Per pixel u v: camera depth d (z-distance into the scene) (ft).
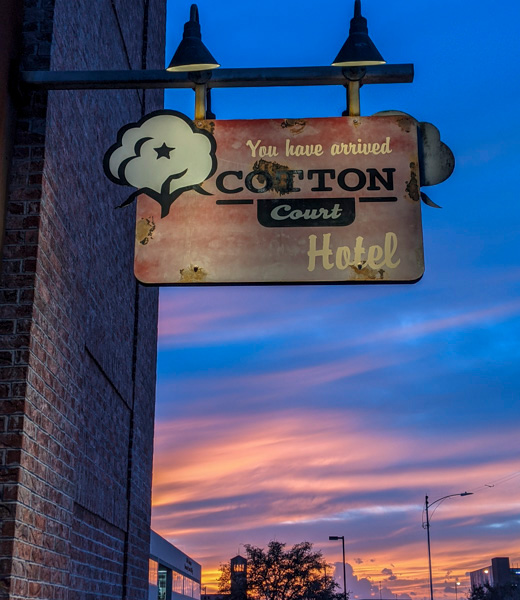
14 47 19.74
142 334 35.37
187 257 19.29
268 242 19.31
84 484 24.39
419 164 19.72
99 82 19.61
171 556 142.61
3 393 17.72
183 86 20.15
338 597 204.23
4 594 16.34
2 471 17.15
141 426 35.06
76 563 23.80
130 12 33.78
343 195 19.52
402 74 19.98
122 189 30.48
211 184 19.65
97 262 25.96
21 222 18.98
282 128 19.94
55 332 20.36
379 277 19.10
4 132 18.89
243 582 204.64
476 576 531.91
